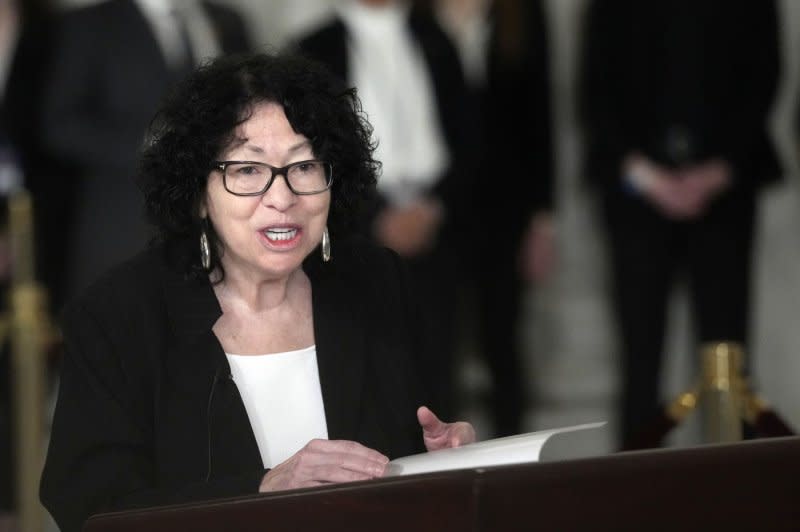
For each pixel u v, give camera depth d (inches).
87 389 293.3
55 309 675.4
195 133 295.4
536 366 877.8
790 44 912.3
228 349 307.9
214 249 307.9
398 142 689.6
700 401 438.0
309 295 319.3
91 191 634.2
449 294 708.7
